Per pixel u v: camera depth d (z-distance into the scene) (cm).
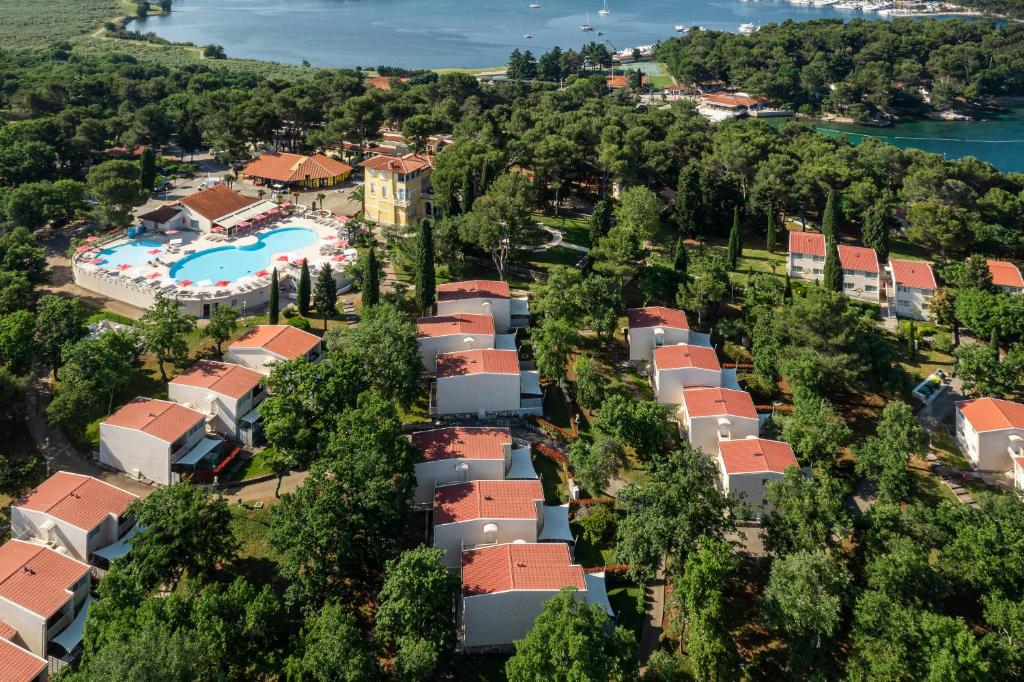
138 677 6375
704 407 11556
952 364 14450
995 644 7644
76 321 12506
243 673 7350
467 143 18538
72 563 8781
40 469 10656
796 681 7925
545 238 17062
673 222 19612
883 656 7638
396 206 18050
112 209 17650
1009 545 8631
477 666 8356
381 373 11269
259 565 9269
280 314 14325
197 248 17050
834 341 12506
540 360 12200
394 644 8338
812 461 11188
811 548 8650
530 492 9756
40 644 8219
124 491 9806
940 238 18100
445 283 15350
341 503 8581
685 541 8575
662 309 13800
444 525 9219
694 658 7775
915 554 8388
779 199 19150
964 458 12069
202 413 11169
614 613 8931
